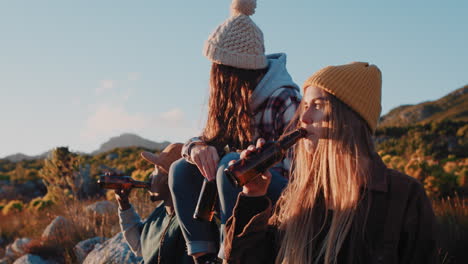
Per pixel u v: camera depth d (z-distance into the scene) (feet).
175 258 6.94
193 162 5.64
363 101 4.31
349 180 4.18
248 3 6.58
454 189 25.03
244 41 6.19
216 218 6.19
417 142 98.27
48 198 48.75
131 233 8.18
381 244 4.05
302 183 4.76
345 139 4.25
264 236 4.66
